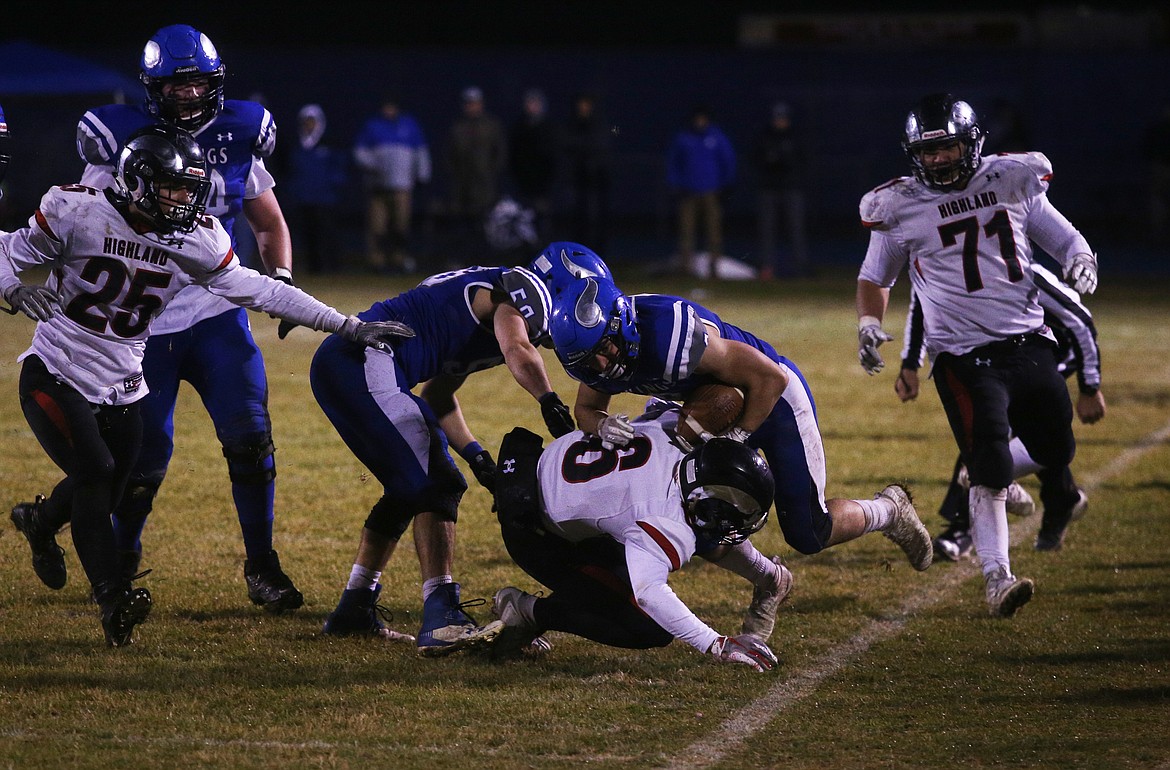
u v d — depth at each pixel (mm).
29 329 43375
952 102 17906
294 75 87938
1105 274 67562
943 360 18562
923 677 15047
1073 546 21281
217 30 95438
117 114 17406
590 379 14617
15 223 69562
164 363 17562
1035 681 14867
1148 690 14492
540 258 15969
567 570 15430
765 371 14898
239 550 20125
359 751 12578
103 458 15469
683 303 14773
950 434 30109
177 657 15422
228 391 17484
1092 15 84312
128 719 13336
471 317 16688
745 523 13938
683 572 19531
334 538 21078
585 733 13164
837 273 67062
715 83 87750
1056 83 84688
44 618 16719
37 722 13188
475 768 12195
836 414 32438
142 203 14773
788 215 64938
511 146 63000
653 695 14375
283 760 12297
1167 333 47594
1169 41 84000
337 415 16266
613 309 14047
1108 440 29859
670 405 16047
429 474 16047
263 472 17438
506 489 15195
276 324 47375
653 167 88000
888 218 18625
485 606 17766
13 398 32219
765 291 58500
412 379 16547
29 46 65062
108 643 15617
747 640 14539
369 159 62688
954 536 20594
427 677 14914
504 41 95812
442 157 87625
